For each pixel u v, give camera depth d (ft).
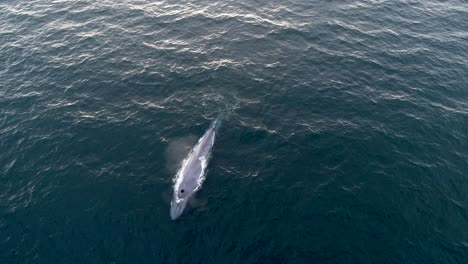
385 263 113.39
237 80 175.83
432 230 121.29
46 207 128.26
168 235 119.96
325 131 152.97
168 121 157.48
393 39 200.75
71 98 167.02
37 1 225.76
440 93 170.09
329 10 221.05
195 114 160.66
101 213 126.31
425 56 190.08
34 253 116.16
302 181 135.74
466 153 145.18
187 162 140.15
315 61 185.68
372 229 121.60
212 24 209.15
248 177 136.87
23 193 132.46
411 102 165.37
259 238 119.24
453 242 118.11
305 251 116.26
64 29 204.13
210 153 143.95
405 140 149.48
